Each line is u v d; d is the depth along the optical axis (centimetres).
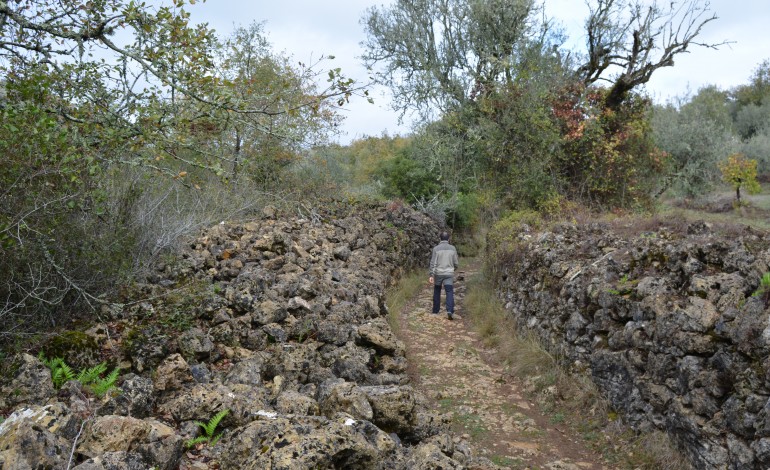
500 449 546
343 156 2325
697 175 2417
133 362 476
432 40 1908
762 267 484
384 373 628
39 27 493
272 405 448
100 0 507
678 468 480
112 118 496
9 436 289
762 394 418
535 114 1546
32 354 440
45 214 484
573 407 634
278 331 615
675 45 1602
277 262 857
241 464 335
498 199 1633
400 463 376
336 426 352
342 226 1312
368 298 835
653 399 530
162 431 341
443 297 1301
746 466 415
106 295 534
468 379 740
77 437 318
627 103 1719
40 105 471
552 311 785
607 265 701
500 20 1780
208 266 774
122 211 659
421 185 2205
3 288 462
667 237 696
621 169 1593
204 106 522
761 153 3453
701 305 505
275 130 575
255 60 1328
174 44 504
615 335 614
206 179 1088
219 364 543
